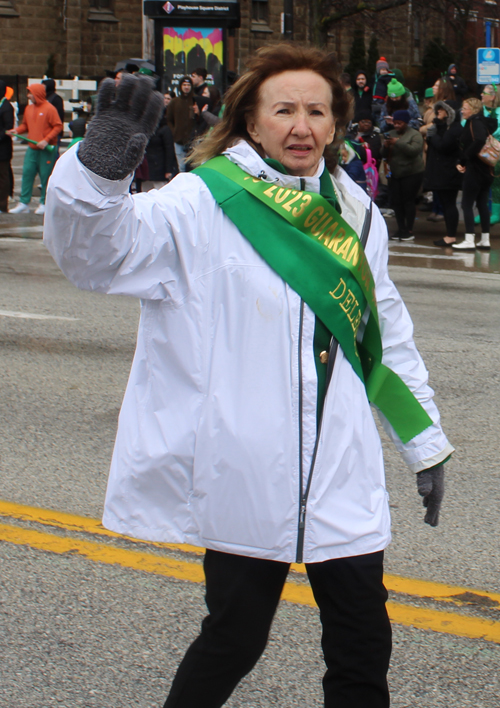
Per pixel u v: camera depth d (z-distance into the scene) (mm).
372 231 2223
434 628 3107
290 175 2117
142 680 2785
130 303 8555
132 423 2070
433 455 2258
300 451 1989
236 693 2725
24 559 3555
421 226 14242
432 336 7375
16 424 5176
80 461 4645
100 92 1816
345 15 23531
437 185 12047
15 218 14578
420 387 2283
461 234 13414
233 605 2029
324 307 2000
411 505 4172
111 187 1769
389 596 3324
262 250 1986
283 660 2900
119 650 2938
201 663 2059
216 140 2195
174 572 3479
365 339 2213
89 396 5719
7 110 14859
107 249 1847
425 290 9328
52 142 14969
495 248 12258
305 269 1995
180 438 2014
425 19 29000
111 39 36312
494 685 2791
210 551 2072
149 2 19312
